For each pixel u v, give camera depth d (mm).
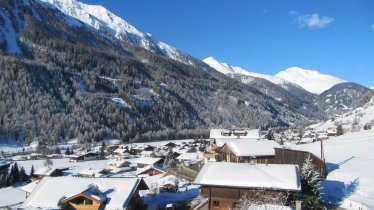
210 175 50906
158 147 175125
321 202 53375
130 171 115562
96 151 172000
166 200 61750
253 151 75938
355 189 61750
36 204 49062
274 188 47156
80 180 52906
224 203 49625
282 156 74938
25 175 105750
